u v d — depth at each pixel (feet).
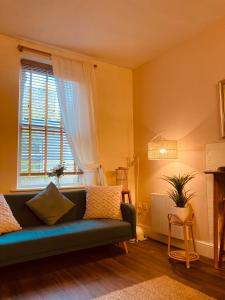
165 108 11.84
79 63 11.93
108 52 11.96
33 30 10.02
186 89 10.80
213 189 8.96
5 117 10.07
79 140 11.46
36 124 11.03
